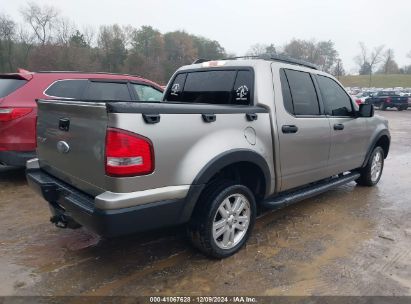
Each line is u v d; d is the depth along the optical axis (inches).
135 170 105.5
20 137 216.8
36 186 134.5
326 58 3890.3
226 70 158.9
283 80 156.8
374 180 238.8
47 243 148.5
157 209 111.8
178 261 134.6
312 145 166.4
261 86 146.8
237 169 143.0
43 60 2071.9
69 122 120.3
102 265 131.5
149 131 107.6
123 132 103.0
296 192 167.9
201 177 119.0
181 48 3174.2
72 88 237.1
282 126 149.6
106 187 106.8
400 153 381.7
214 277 124.1
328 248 146.9
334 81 193.6
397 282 123.0
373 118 220.7
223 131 127.3
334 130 181.0
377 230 166.4
